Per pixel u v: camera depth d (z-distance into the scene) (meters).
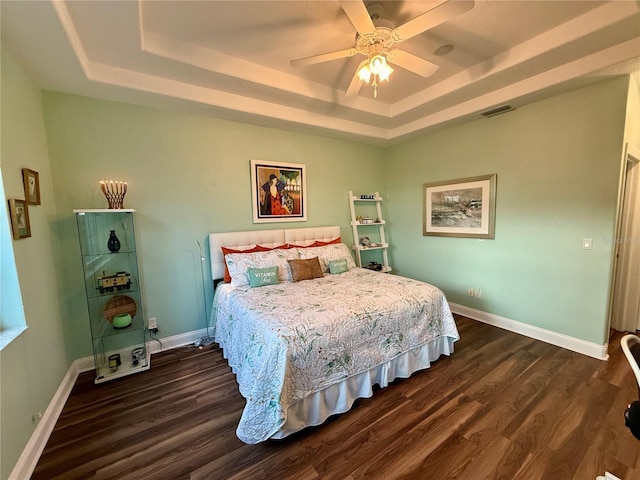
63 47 1.85
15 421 1.52
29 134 2.11
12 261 1.68
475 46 2.38
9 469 1.43
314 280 3.15
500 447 1.71
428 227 4.22
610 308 2.72
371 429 1.88
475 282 3.71
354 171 4.47
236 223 3.46
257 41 2.25
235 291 2.81
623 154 2.50
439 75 2.88
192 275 3.22
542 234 3.04
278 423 1.67
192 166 3.15
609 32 1.99
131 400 2.21
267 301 2.43
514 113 3.15
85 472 1.59
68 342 2.54
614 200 2.55
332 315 2.10
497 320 3.50
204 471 1.58
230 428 1.90
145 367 2.65
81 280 2.64
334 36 2.19
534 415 1.96
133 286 2.84
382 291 2.62
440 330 2.69
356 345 2.12
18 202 1.79
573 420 1.91
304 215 3.99
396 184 4.70
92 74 2.25
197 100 2.74
